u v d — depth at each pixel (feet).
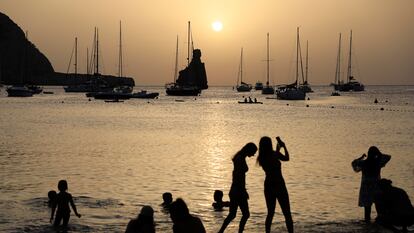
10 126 241.35
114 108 422.82
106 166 117.08
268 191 56.24
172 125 255.91
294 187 93.25
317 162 124.77
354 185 94.94
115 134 203.62
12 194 84.99
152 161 125.90
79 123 263.08
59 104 479.41
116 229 64.49
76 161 125.08
